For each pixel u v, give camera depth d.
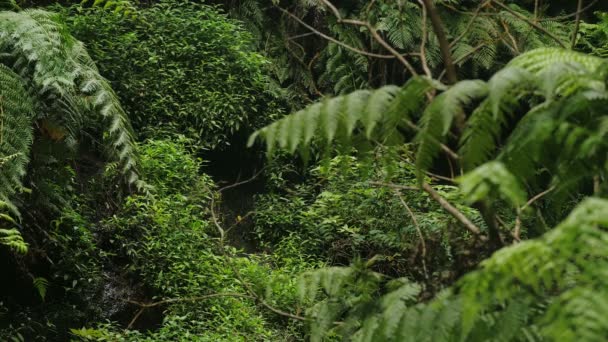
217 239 6.90
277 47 9.37
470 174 1.30
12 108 4.49
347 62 8.91
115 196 6.98
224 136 8.45
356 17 8.90
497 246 1.80
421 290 1.78
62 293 6.11
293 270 6.87
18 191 5.17
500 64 8.91
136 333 5.77
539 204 2.19
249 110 8.93
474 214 5.92
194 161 7.81
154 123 8.41
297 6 9.25
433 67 8.89
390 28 8.52
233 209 8.57
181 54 8.62
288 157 8.84
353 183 7.48
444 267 1.87
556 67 1.54
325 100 1.71
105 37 8.31
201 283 6.51
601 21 7.74
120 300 6.38
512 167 1.63
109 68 8.20
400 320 1.69
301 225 7.99
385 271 5.25
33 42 4.68
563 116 1.54
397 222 6.61
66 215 6.04
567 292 1.17
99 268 6.39
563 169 1.68
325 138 1.82
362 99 1.68
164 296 6.50
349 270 2.00
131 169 6.38
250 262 7.07
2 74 4.53
